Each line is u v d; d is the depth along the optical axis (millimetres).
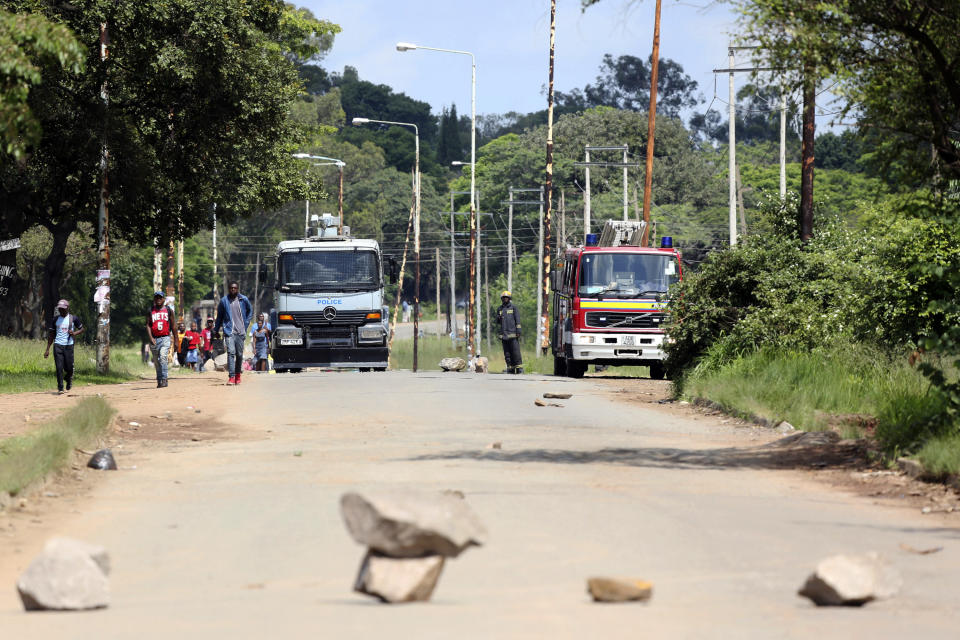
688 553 24469
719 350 71188
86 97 95562
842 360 62000
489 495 32125
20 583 19562
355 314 113625
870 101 42375
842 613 18969
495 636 16500
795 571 22703
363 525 18688
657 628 17312
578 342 99562
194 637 16891
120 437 50156
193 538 26984
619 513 29422
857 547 25766
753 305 74062
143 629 17625
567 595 20078
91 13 91812
